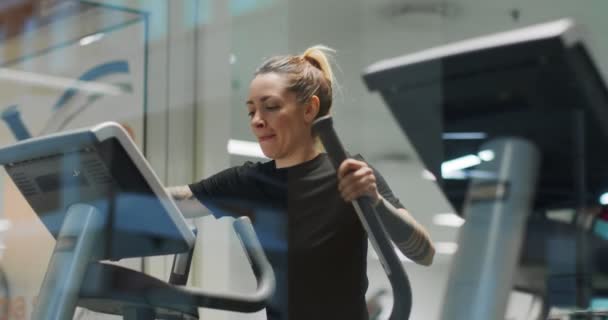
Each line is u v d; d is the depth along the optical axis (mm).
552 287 927
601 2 1556
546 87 856
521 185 897
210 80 3221
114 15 3455
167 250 1415
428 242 1049
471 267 937
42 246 2465
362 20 1815
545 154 878
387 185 1135
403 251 1200
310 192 1523
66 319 1396
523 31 865
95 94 3424
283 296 1530
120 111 3385
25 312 2471
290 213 1553
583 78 842
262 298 1535
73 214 1421
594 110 845
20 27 3512
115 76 3424
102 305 1515
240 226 1634
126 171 1336
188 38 3268
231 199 1699
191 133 3229
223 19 3145
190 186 1794
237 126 3096
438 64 924
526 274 916
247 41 2965
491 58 879
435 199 998
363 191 1202
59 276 1411
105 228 1402
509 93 879
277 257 1574
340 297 1481
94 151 1319
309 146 1581
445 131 949
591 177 873
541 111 866
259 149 1702
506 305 913
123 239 1415
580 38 833
